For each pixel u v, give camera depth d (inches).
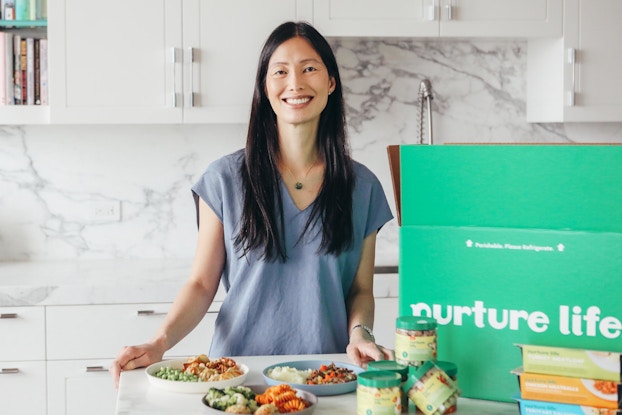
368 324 83.5
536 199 55.8
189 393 62.1
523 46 154.6
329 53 84.9
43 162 147.1
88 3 133.0
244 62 135.3
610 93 142.7
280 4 135.3
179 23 134.0
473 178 57.5
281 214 83.0
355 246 85.7
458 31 139.0
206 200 84.7
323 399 60.9
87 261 147.0
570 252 54.8
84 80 133.4
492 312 57.3
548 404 51.5
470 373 58.1
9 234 147.3
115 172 148.5
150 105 134.5
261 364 71.7
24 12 136.9
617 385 50.0
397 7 137.5
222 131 149.8
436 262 58.7
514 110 155.4
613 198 53.8
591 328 54.4
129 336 125.2
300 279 82.7
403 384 55.4
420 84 151.6
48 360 124.3
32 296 123.2
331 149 84.9
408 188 59.3
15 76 134.3
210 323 126.9
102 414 125.6
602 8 141.6
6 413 124.2
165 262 145.6
